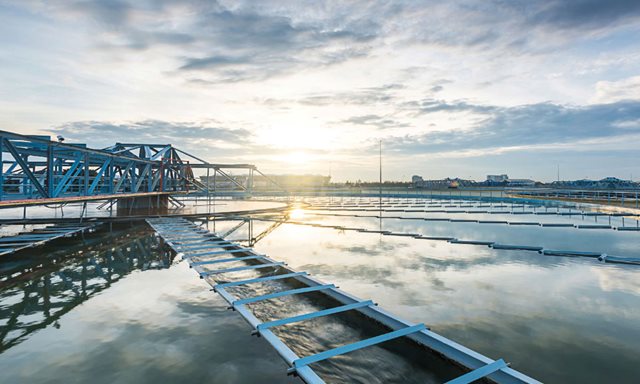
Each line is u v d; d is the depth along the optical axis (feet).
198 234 66.33
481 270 40.37
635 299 30.14
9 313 27.25
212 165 152.35
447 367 19.51
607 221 90.58
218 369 18.89
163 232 67.46
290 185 368.68
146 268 42.34
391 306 28.45
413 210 128.67
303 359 18.08
